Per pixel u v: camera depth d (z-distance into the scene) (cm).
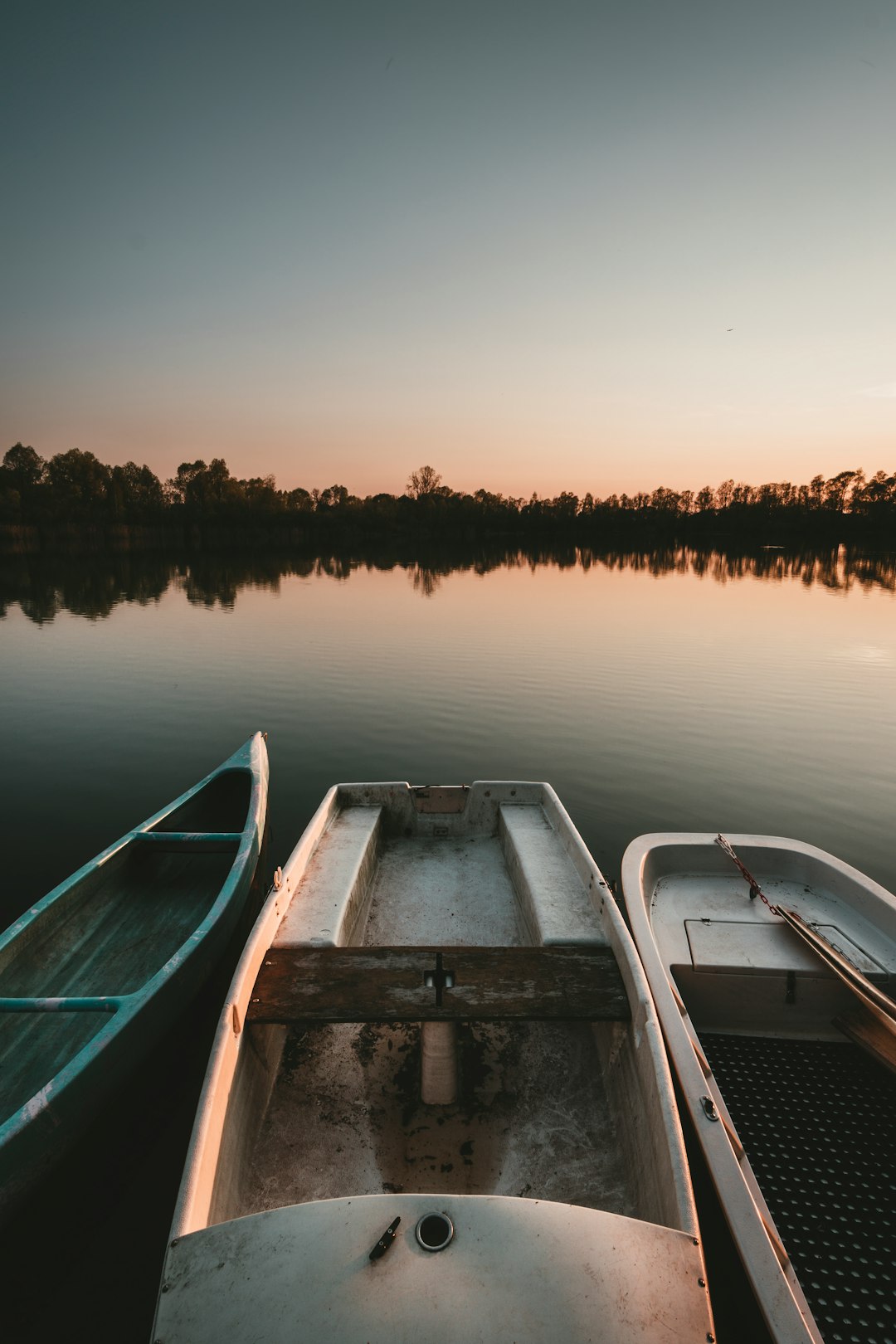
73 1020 488
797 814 884
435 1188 341
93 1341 308
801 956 470
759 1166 360
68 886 561
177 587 3244
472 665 1659
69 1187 372
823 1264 311
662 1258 215
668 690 1431
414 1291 197
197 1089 466
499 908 560
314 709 1326
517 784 677
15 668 1638
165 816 700
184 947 475
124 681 1522
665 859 575
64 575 3778
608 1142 356
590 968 386
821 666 1622
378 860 633
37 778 998
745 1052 443
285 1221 220
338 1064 416
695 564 5147
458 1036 422
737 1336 272
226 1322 198
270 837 832
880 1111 396
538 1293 198
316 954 397
